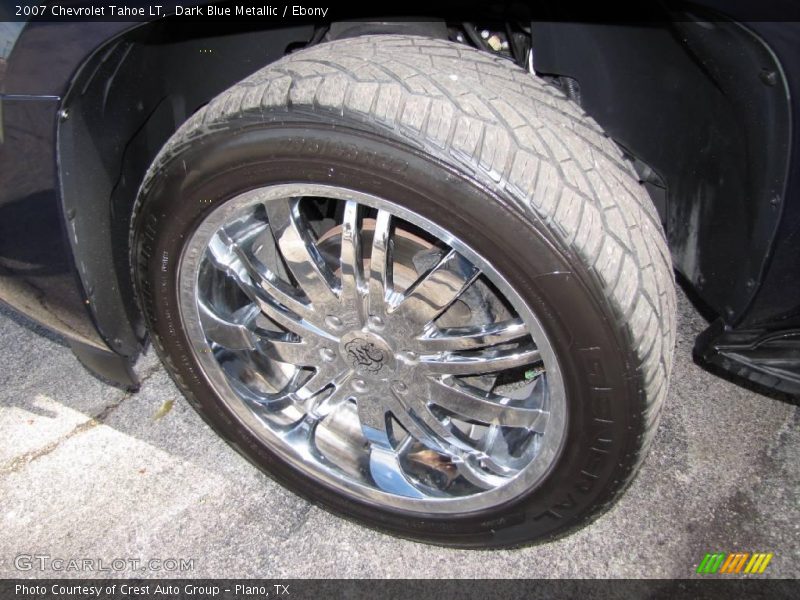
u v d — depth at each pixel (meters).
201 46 1.80
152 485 2.25
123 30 1.45
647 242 1.49
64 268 1.72
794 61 1.32
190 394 2.03
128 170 1.86
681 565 2.04
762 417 2.42
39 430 2.41
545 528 1.81
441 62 1.50
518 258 1.37
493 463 1.80
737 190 1.65
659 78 1.76
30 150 1.54
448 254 1.53
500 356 1.62
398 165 1.36
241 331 1.85
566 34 1.79
